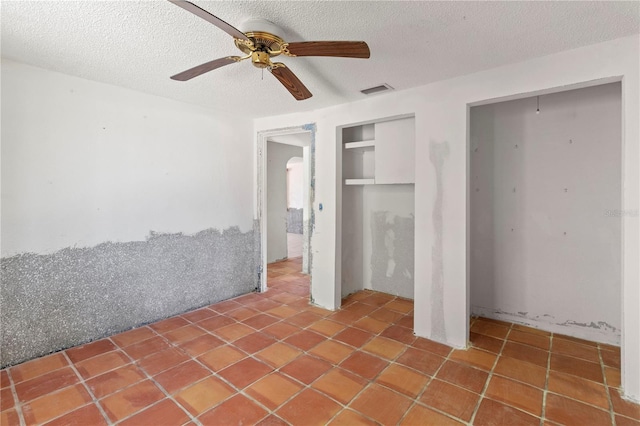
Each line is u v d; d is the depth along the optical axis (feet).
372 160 12.71
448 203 8.39
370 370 7.30
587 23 5.64
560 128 8.98
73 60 7.25
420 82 8.47
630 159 6.22
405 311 10.91
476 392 6.49
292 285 13.97
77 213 8.43
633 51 6.10
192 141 10.78
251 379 6.96
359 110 10.06
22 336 7.64
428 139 8.64
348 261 12.53
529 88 7.13
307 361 7.69
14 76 7.38
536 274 9.48
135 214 9.52
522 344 8.50
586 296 8.77
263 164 12.78
